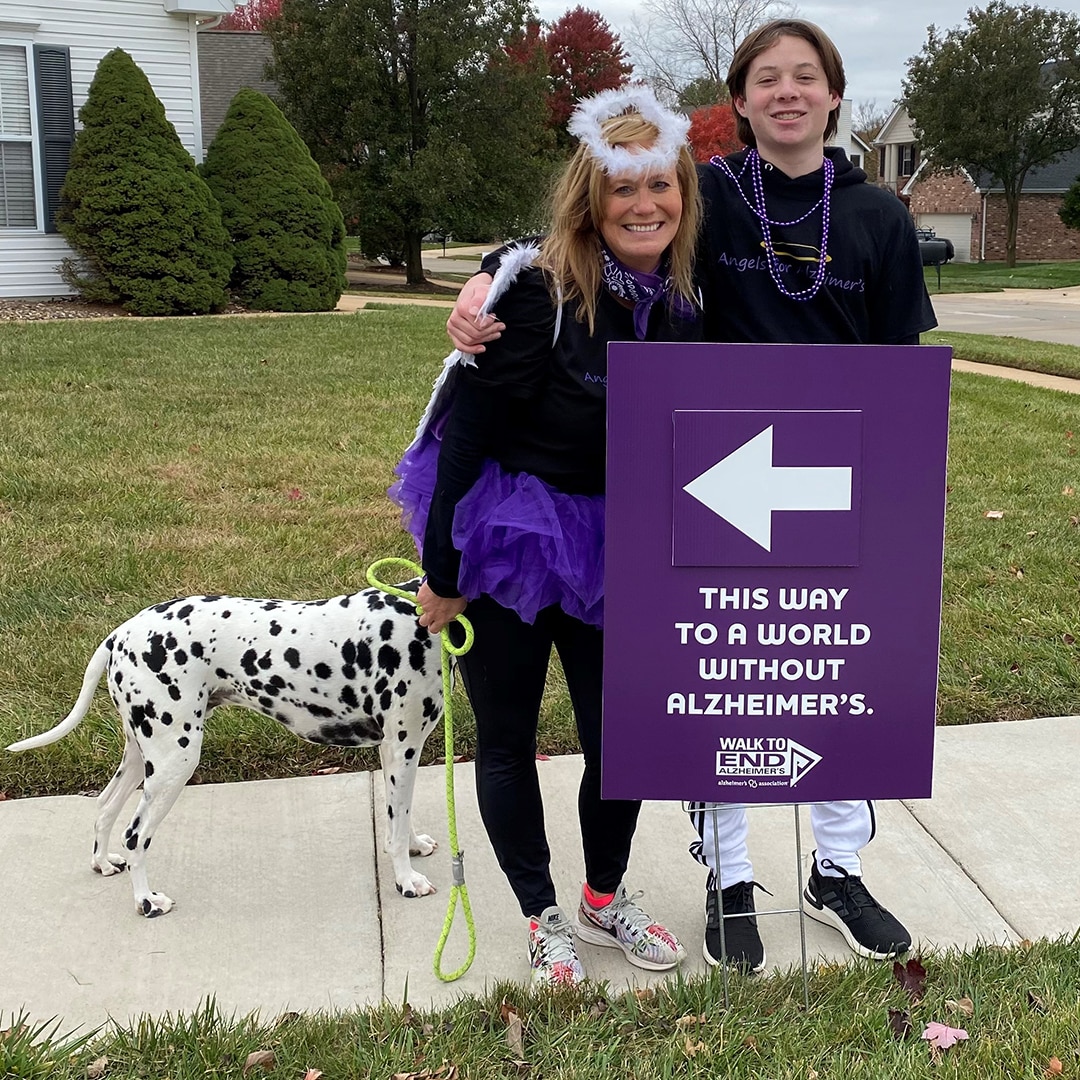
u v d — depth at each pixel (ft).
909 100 132.77
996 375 40.27
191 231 47.70
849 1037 8.07
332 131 83.20
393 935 9.48
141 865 9.55
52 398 28.12
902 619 7.88
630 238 7.60
